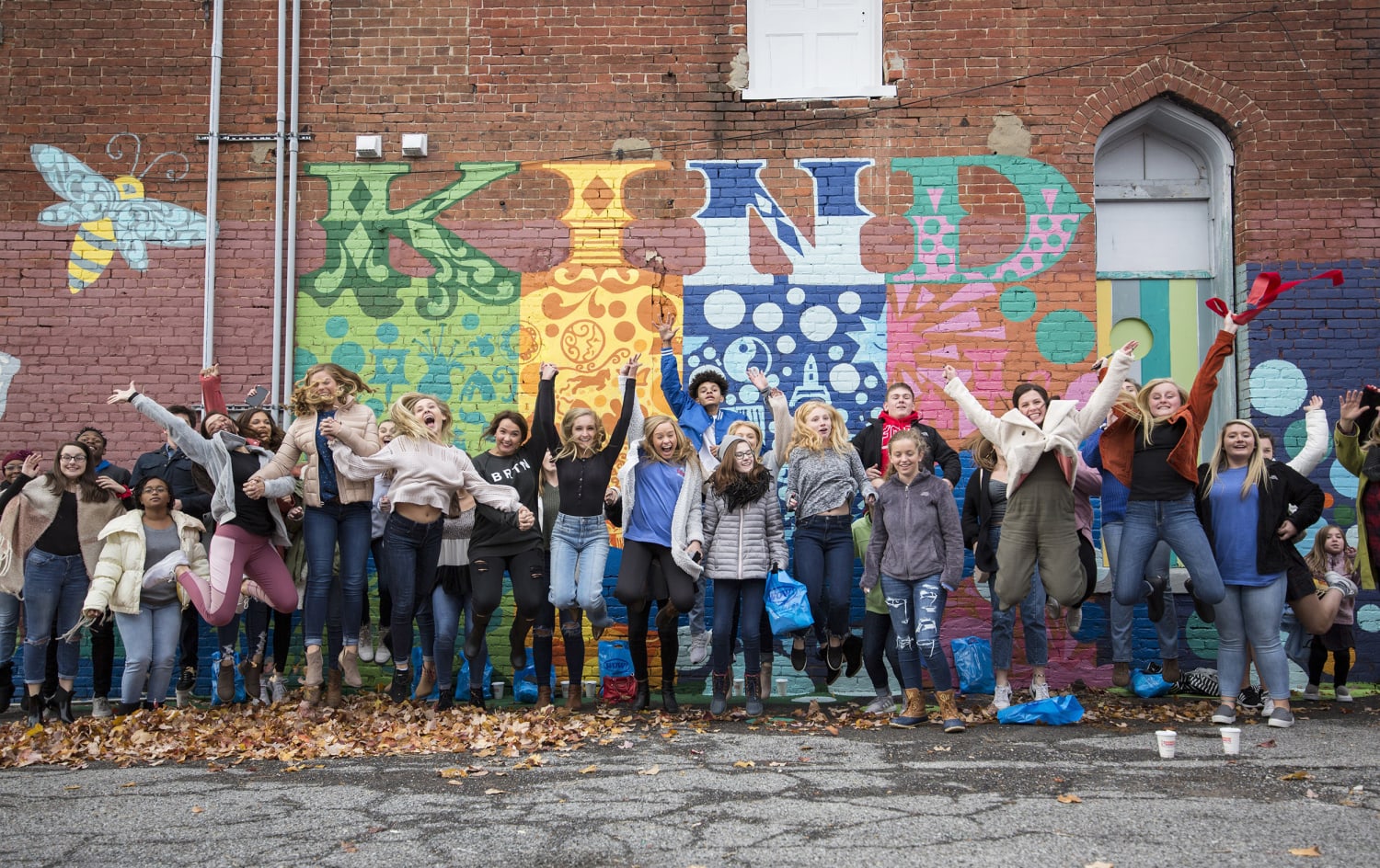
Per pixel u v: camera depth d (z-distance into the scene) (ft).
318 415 24.82
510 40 32.71
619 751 20.98
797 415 26.63
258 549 24.56
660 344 31.86
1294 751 20.20
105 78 32.58
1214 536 23.85
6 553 25.72
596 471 25.80
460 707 25.86
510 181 32.37
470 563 24.59
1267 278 23.31
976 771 18.81
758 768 19.25
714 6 32.63
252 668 26.68
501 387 31.86
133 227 32.24
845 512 26.08
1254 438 23.88
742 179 32.19
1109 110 31.91
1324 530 28.30
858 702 28.12
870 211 31.99
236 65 32.63
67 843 14.97
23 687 29.63
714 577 25.21
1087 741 21.52
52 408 31.78
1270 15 31.94
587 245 32.14
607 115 32.48
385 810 16.49
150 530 25.89
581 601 25.49
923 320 31.65
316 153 32.53
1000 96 32.07
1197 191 32.71
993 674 29.17
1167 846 14.15
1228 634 23.71
